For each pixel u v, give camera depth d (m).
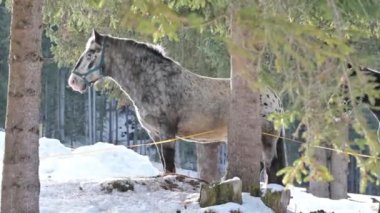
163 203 10.10
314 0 8.14
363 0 8.49
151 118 12.26
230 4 4.70
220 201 9.79
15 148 8.02
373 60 5.15
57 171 17.52
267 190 10.16
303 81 4.78
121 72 12.35
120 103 20.70
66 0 14.44
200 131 12.51
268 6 5.33
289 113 5.13
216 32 12.36
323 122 4.84
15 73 7.98
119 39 12.39
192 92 12.33
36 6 8.01
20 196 8.03
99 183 11.25
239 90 10.26
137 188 11.17
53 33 19.42
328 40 4.50
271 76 4.95
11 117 8.02
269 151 12.26
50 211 9.50
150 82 12.23
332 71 4.68
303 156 4.99
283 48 4.61
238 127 10.28
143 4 4.95
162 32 5.44
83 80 12.35
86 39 18.84
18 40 7.95
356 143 4.93
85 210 9.62
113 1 12.13
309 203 13.73
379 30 12.30
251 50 4.66
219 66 19.11
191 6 9.92
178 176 11.87
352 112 4.90
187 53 19.66
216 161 16.81
